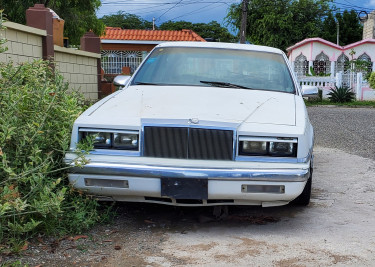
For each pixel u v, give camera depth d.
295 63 28.67
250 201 3.80
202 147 3.70
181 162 3.65
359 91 24.12
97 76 11.85
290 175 3.61
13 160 3.68
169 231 3.87
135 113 3.91
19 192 3.59
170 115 3.81
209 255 3.36
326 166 6.79
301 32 32.66
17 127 3.70
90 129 3.75
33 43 8.20
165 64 5.17
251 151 3.71
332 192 5.26
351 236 3.80
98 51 11.78
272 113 4.04
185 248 3.49
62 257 3.25
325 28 35.72
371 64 27.39
